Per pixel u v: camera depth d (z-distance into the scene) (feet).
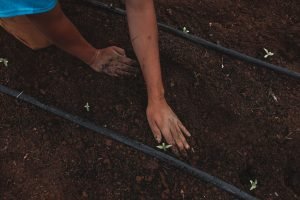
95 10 4.51
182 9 4.61
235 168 3.76
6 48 4.23
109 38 4.33
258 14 4.68
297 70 4.32
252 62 4.31
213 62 4.28
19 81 4.07
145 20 3.29
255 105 4.08
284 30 4.58
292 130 3.97
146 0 3.20
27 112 3.94
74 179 3.65
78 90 4.04
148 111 3.66
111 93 4.03
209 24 4.54
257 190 3.67
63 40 3.62
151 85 3.50
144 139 3.84
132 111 3.95
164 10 4.58
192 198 3.62
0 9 3.07
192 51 4.32
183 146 3.73
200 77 4.16
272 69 4.30
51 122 3.89
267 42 4.48
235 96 4.10
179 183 3.67
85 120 3.89
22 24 3.80
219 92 4.10
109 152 3.78
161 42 4.33
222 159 3.79
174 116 3.70
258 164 3.79
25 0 3.03
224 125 3.94
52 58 4.18
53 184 3.61
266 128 3.97
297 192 3.69
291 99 4.16
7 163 3.69
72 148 3.78
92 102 3.99
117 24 4.43
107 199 3.58
